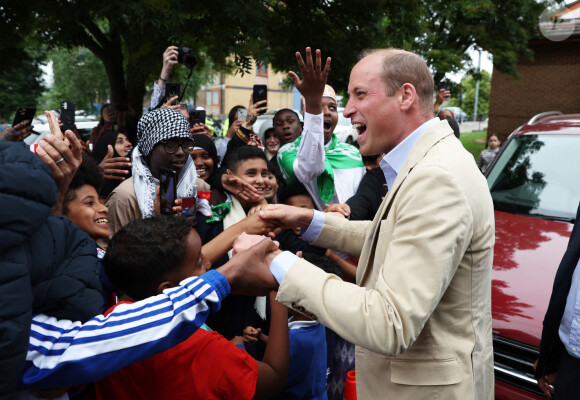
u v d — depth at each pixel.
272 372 1.46
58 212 1.27
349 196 3.29
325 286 1.21
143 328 1.00
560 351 1.87
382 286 1.16
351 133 13.42
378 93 1.38
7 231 0.84
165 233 1.22
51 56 18.05
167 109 2.33
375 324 1.11
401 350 1.12
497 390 2.34
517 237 3.10
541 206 3.47
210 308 1.12
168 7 5.03
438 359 1.27
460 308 1.30
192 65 3.73
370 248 1.40
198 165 3.42
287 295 1.24
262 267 1.27
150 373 1.15
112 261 1.21
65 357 0.93
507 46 10.52
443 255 1.13
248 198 2.19
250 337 1.94
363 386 1.40
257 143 3.80
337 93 7.46
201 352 1.15
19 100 18.20
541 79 12.12
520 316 2.36
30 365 0.91
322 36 6.70
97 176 1.62
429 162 1.24
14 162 0.88
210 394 1.15
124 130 5.43
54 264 0.97
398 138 1.42
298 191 2.82
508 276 2.67
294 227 1.77
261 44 5.56
